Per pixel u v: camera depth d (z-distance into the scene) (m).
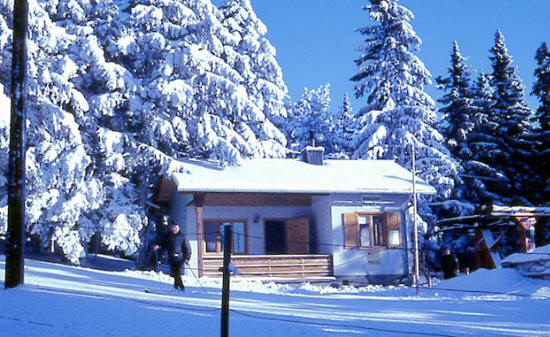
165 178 32.69
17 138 13.68
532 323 11.28
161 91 31.94
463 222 32.03
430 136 43.34
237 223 31.69
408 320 11.55
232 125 36.44
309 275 30.62
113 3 33.81
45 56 28.78
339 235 31.28
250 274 29.83
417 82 45.50
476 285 22.53
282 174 32.47
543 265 21.94
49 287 13.95
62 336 7.50
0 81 26.14
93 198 29.73
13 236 13.40
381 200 32.09
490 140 49.53
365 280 31.23
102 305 10.90
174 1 33.34
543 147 51.44
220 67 34.00
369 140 42.66
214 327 8.98
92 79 33.34
